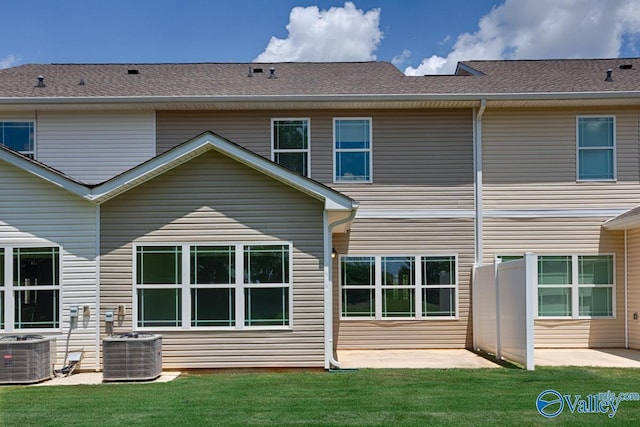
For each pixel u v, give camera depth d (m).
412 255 14.37
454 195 14.42
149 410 7.49
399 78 16.05
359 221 14.38
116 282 11.26
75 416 7.19
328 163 14.36
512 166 14.48
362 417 7.04
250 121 14.35
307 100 13.82
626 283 14.34
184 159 11.34
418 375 10.12
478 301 13.94
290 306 11.21
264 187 11.40
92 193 11.08
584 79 15.46
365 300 14.30
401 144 14.46
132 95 14.10
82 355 11.11
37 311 11.20
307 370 10.89
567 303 14.38
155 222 11.35
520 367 11.03
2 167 11.37
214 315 11.23
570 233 14.38
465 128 14.51
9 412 7.46
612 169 14.44
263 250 11.33
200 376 10.30
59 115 14.24
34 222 11.31
